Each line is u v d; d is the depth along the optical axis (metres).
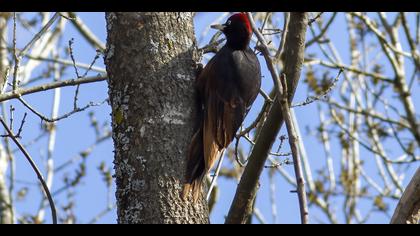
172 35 9.66
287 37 8.93
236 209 9.09
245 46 11.12
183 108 9.47
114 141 9.41
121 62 9.50
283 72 8.88
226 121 10.44
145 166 9.12
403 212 8.41
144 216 8.98
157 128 9.25
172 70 9.52
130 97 9.38
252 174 8.99
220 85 10.48
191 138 9.44
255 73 10.99
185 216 9.02
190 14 9.97
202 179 9.49
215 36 12.40
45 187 9.56
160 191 9.03
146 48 9.51
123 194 9.16
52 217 9.47
